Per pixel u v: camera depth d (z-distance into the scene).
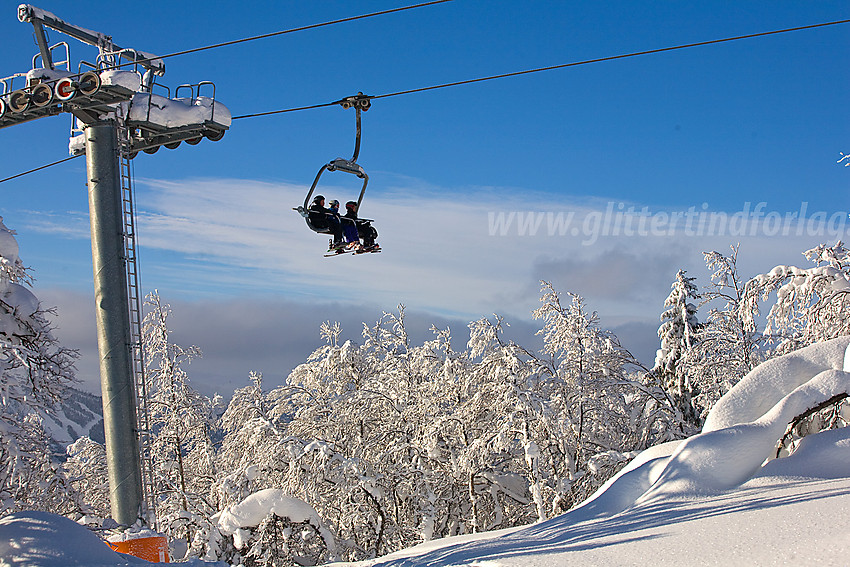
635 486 13.52
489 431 24.69
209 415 30.22
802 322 19.64
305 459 23.25
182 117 15.23
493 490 26.52
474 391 25.70
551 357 25.12
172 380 29.03
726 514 9.73
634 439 25.66
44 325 16.83
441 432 25.03
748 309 20.25
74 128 16.19
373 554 24.97
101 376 13.99
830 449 11.96
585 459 24.83
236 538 19.72
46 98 14.27
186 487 30.42
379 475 24.16
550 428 22.91
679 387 27.30
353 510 24.53
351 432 27.25
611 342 24.75
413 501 25.52
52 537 10.46
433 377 27.58
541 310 24.92
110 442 13.81
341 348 29.08
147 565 10.94
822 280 18.67
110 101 14.32
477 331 24.98
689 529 9.19
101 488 27.91
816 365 14.02
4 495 16.94
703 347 24.84
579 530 11.63
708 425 13.88
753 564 6.93
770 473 12.01
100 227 14.29
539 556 9.49
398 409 26.36
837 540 6.85
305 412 26.12
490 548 11.79
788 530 7.79
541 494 22.53
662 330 29.53
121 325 14.13
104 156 14.53
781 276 19.64
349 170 13.16
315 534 20.48
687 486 12.20
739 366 24.05
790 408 12.84
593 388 24.48
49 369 16.89
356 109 13.23
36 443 18.77
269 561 20.89
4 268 16.06
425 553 13.59
